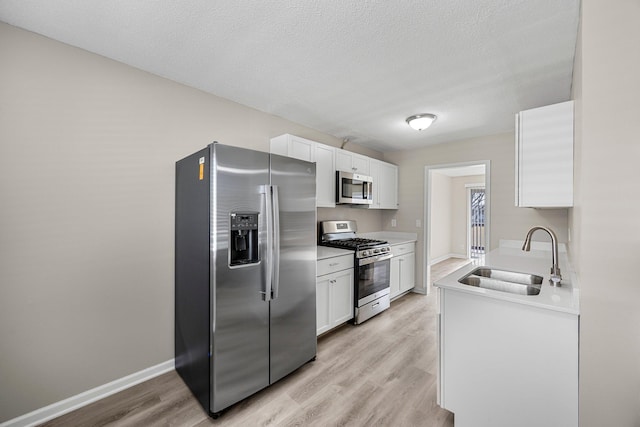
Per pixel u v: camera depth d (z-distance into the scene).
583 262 1.18
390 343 2.72
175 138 2.28
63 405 1.76
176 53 1.91
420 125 3.07
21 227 1.64
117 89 1.99
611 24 1.13
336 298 2.94
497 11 1.48
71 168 1.80
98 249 1.91
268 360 1.99
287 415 1.76
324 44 1.80
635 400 1.10
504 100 2.64
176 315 2.24
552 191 1.83
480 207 7.54
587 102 1.17
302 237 2.25
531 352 1.37
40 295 1.70
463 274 1.97
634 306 1.09
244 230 1.89
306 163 2.29
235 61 2.00
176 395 1.95
